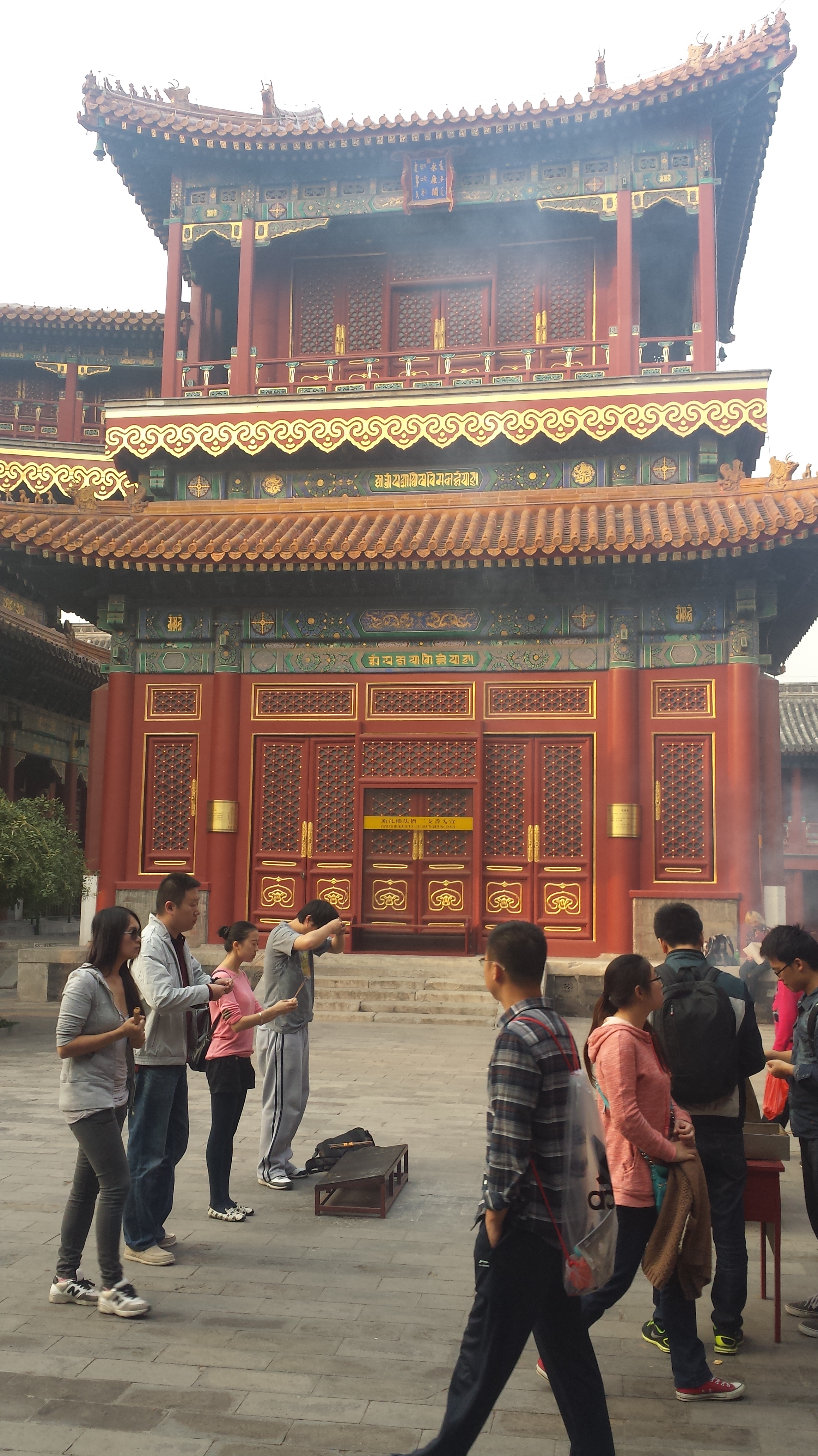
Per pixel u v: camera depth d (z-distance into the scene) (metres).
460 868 21.86
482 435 22.92
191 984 8.00
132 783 22.86
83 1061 6.70
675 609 21.52
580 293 25.80
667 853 21.05
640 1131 5.50
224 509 23.78
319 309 26.80
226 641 22.78
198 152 25.47
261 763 22.67
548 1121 4.57
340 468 24.27
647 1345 6.40
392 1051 15.95
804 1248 8.16
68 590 24.12
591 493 22.42
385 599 22.56
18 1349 6.06
